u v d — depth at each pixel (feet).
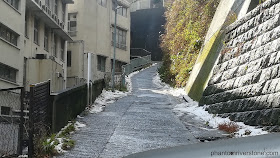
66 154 20.54
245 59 32.14
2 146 19.04
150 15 159.53
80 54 93.15
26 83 52.11
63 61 79.66
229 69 35.70
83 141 24.32
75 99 33.83
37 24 60.90
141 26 161.58
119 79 79.92
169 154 5.72
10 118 20.35
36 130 20.13
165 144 24.09
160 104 49.93
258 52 29.63
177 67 80.48
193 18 72.90
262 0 36.52
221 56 39.65
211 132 27.89
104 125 31.30
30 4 53.31
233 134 25.73
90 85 43.39
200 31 67.15
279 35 26.61
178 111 41.78
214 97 37.37
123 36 121.29
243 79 31.07
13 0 47.65
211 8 65.72
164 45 103.09
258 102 26.81
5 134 19.34
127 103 50.14
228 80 34.86
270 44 27.73
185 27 78.48
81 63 93.04
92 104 45.32
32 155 18.89
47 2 65.87
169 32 96.84
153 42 158.92
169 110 43.19
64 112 28.27
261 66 28.14
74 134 26.68
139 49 153.28
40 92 21.12
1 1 42.63
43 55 56.54
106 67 109.70
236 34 37.04
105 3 111.65
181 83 68.23
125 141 24.82
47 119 23.12
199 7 71.82
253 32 32.37
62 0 77.15
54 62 58.13
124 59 120.16
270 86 25.61
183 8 84.43
